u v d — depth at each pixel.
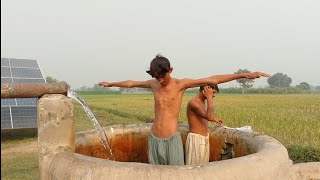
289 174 3.01
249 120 16.58
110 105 31.92
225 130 4.30
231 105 30.09
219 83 3.31
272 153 2.91
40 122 2.92
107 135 4.34
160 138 3.40
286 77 126.62
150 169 2.40
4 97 2.80
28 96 2.91
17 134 12.73
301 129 12.84
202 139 3.87
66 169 2.65
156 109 3.52
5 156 9.07
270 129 13.14
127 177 2.37
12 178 6.80
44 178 2.89
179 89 3.44
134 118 19.42
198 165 2.47
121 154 4.48
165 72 3.28
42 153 2.92
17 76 13.72
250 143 3.69
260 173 2.60
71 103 3.02
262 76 3.18
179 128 4.60
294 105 29.55
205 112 3.73
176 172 2.38
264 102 35.56
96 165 2.53
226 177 2.43
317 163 3.21
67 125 2.99
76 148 3.69
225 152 4.20
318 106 27.86
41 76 14.61
